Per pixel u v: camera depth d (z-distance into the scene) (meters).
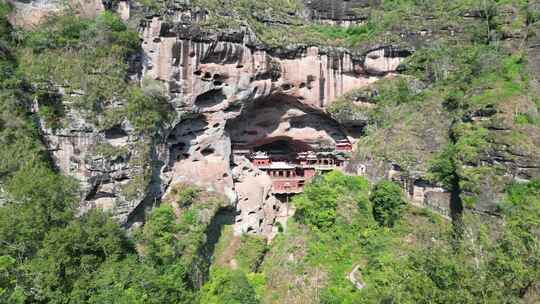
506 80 52.59
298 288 44.69
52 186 36.53
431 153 52.12
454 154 47.66
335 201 50.88
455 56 61.47
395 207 48.88
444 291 27.75
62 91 42.38
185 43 51.22
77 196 41.44
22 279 31.25
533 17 57.84
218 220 53.94
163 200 50.41
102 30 46.22
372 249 46.25
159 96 48.81
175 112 51.94
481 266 29.17
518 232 33.12
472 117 49.06
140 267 38.34
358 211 50.75
